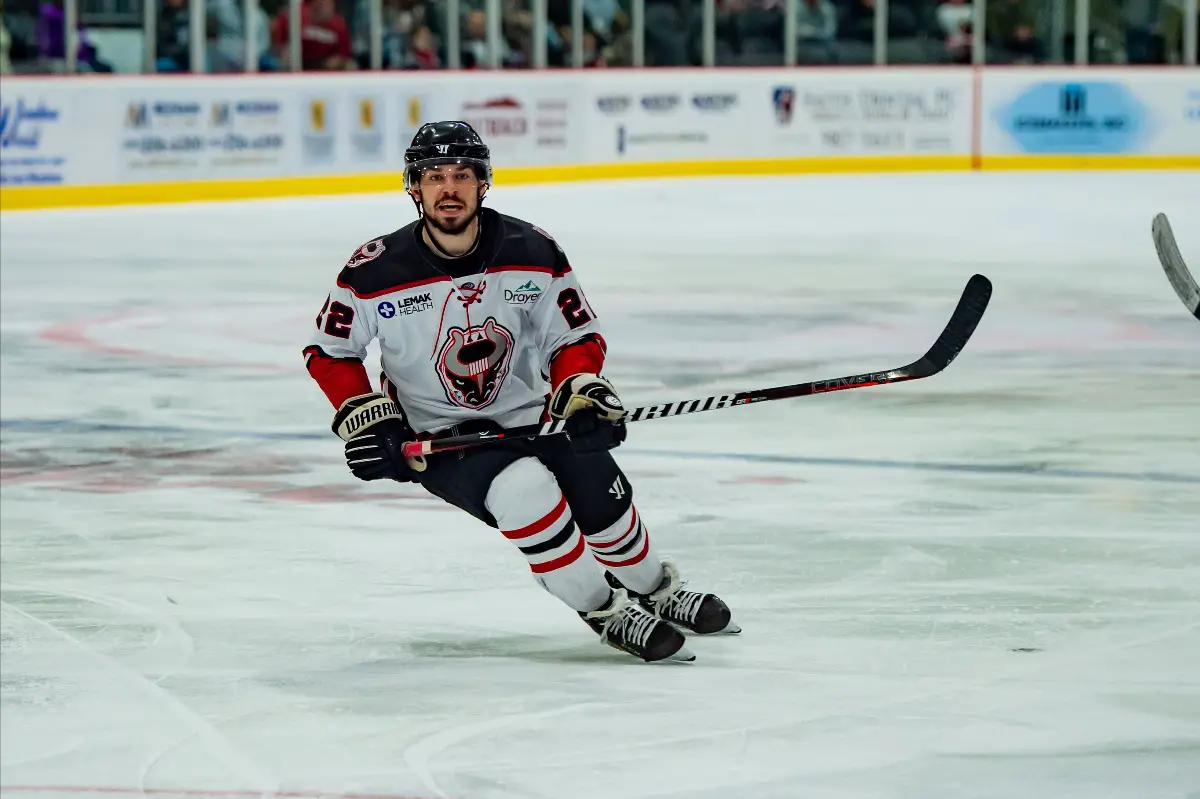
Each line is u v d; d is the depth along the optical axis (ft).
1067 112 149.38
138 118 114.11
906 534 35.68
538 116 133.80
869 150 147.33
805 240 97.25
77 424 48.16
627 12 144.87
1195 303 25.12
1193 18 151.84
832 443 45.03
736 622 29.53
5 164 108.78
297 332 65.16
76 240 96.22
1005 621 29.48
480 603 31.01
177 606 30.96
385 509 38.37
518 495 25.57
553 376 26.07
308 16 128.16
